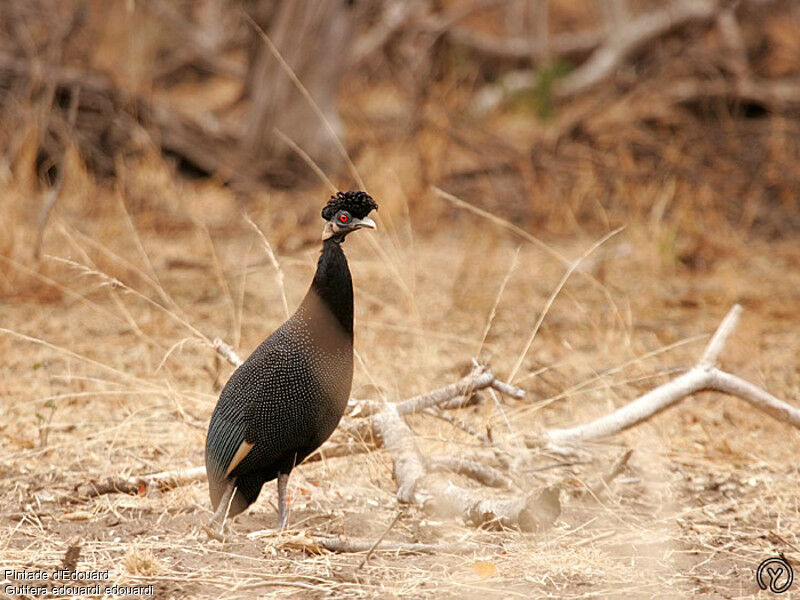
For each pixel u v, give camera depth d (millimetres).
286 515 7125
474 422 9445
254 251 15695
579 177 19047
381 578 6344
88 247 14547
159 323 12320
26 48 19141
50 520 7367
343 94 23219
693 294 14680
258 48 19969
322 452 8047
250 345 11547
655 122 20531
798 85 21781
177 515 7469
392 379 10242
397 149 19156
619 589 6285
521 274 15516
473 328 12703
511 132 23016
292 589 6160
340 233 6828
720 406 10492
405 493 7570
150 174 17906
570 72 26781
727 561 6836
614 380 10727
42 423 9188
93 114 18891
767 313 13859
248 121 19922
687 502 8094
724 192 18828
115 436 8664
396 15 23219
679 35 23812
